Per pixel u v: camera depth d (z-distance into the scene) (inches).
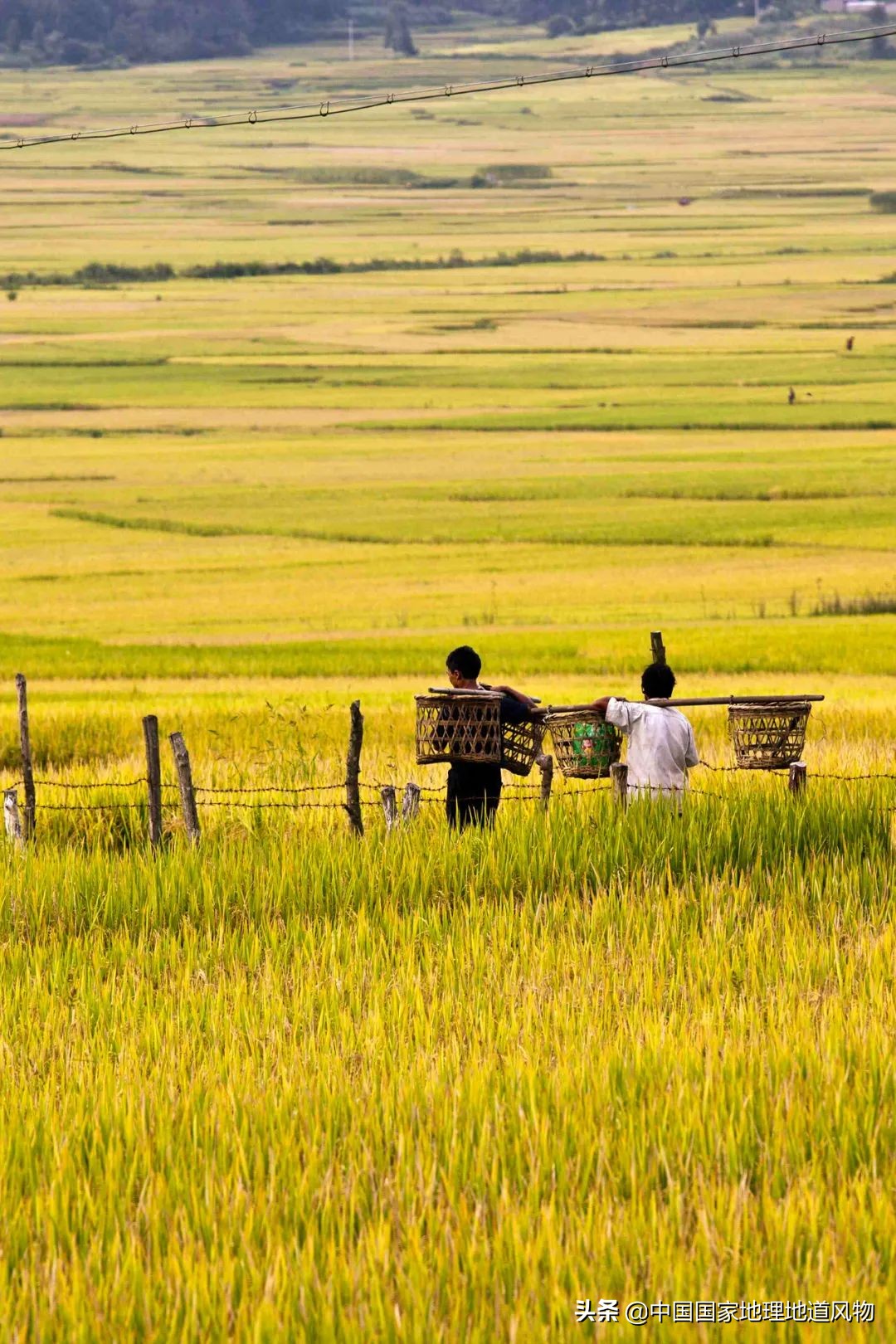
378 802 1969.7
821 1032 1076.5
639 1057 1024.2
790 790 1803.6
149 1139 936.9
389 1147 919.0
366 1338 724.7
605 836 1626.5
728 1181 868.6
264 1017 1171.9
